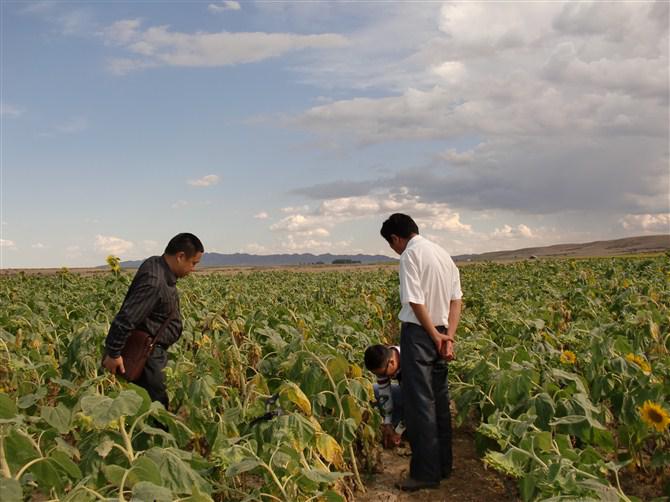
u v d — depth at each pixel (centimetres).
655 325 710
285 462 380
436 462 544
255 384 561
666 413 462
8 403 375
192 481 345
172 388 583
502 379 548
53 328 897
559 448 439
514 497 527
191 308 1067
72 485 372
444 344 542
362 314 1116
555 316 944
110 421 351
